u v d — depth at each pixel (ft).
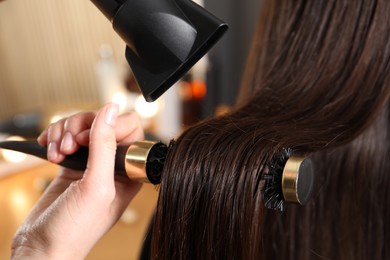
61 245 1.32
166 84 1.04
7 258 2.48
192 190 1.13
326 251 1.84
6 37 6.41
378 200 1.82
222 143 1.13
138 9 0.99
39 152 1.45
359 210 1.82
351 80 1.43
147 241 2.06
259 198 1.07
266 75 1.53
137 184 1.49
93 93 6.65
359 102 1.42
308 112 1.39
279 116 1.34
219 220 1.11
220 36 1.01
